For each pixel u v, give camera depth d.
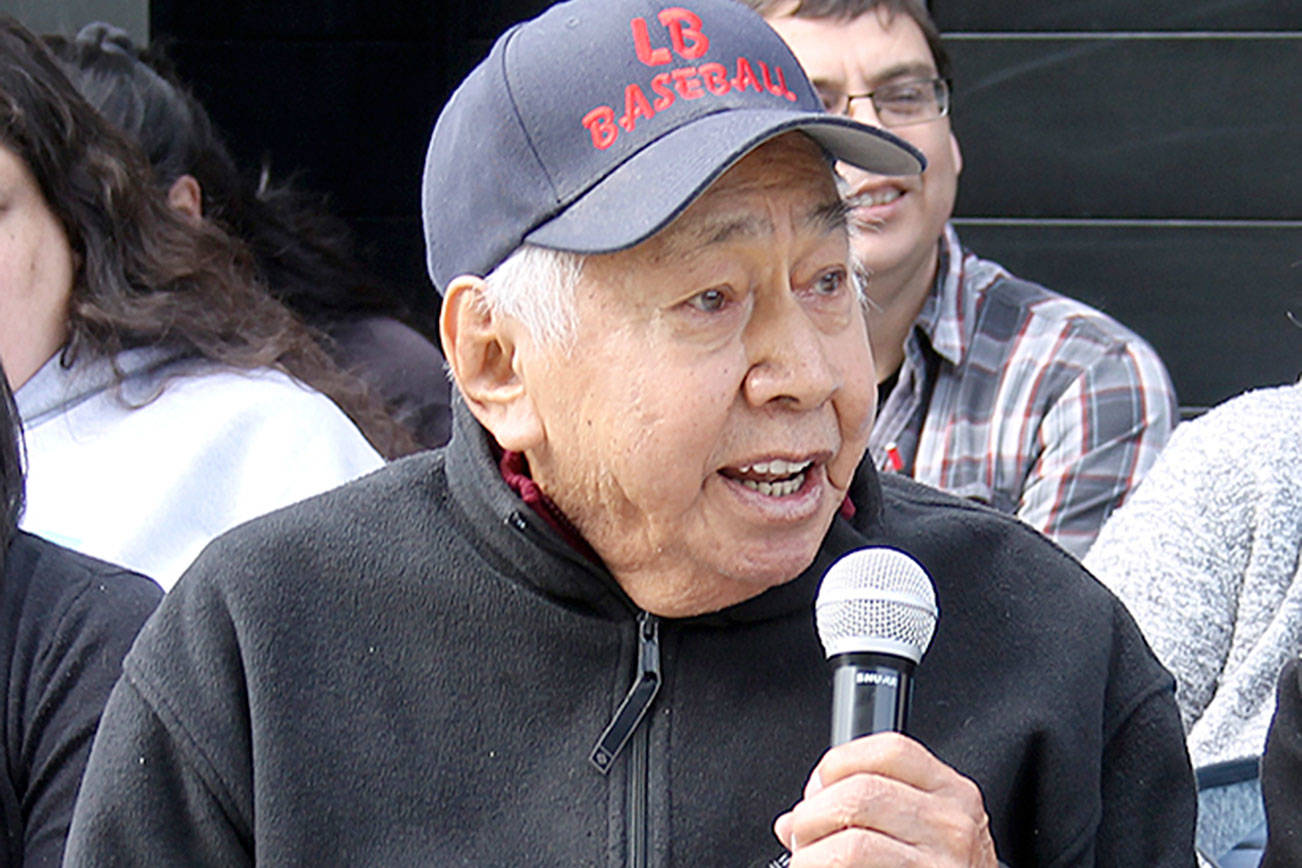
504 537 3.19
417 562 3.28
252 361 4.95
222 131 9.35
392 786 3.16
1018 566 3.36
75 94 4.86
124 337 4.79
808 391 2.93
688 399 2.92
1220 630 4.73
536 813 3.14
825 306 3.03
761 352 2.95
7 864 3.62
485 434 3.27
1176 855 3.28
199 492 4.63
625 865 3.09
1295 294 8.94
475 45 9.66
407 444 5.46
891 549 2.88
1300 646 4.62
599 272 2.95
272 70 9.48
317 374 5.23
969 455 6.14
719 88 3.01
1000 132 9.16
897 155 3.01
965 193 9.23
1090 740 3.21
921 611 2.78
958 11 9.15
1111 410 6.06
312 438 4.81
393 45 9.61
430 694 3.21
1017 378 6.14
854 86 5.98
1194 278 9.08
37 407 4.70
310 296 6.71
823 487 3.06
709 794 3.14
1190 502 4.82
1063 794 3.18
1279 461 4.75
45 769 3.63
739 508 3.00
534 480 3.23
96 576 3.83
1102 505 6.02
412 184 9.71
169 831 3.20
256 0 9.36
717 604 3.14
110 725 3.28
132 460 4.63
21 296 4.68
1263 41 8.90
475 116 3.12
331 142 9.61
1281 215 8.97
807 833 2.69
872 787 2.67
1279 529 4.70
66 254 4.77
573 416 3.02
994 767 3.13
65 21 8.27
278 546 3.31
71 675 3.68
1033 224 9.19
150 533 4.53
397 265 9.75
